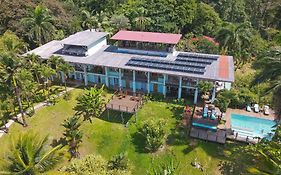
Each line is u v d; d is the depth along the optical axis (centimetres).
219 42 6438
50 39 7356
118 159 3728
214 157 3872
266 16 9162
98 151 4191
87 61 5459
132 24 8356
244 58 6788
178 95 5112
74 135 4075
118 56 5653
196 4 8769
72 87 5700
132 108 4591
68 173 3372
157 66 5031
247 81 5666
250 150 3500
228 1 9438
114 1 9812
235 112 4825
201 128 4344
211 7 9081
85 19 8556
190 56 5531
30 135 3484
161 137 4147
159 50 5569
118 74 5484
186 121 4566
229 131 4275
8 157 2895
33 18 6919
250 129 4353
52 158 3034
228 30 6300
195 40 7762
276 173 2786
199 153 3962
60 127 4562
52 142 4269
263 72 3503
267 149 3123
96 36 6184
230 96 4678
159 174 3675
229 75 4728
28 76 4656
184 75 4747
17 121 4638
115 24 8200
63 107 5019
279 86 3303
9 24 7294
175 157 3962
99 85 5703
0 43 5900
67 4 9088
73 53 5828
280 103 3347
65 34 8269
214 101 4878
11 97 4650
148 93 5344
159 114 4781
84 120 4703
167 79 5184
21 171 2705
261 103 4956
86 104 4825
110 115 4844
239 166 3541
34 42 7212
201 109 4809
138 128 4519
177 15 8375
